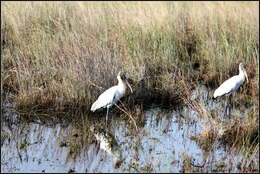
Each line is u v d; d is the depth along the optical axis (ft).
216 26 61.82
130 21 60.44
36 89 44.42
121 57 50.78
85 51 47.50
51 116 43.06
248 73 53.57
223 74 53.72
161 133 40.86
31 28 57.57
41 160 35.24
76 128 41.47
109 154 36.63
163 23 61.11
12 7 65.26
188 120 43.68
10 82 47.70
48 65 46.98
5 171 33.40
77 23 59.67
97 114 44.47
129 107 45.70
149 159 35.88
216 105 47.65
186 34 63.41
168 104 47.06
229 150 37.06
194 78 53.62
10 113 43.32
